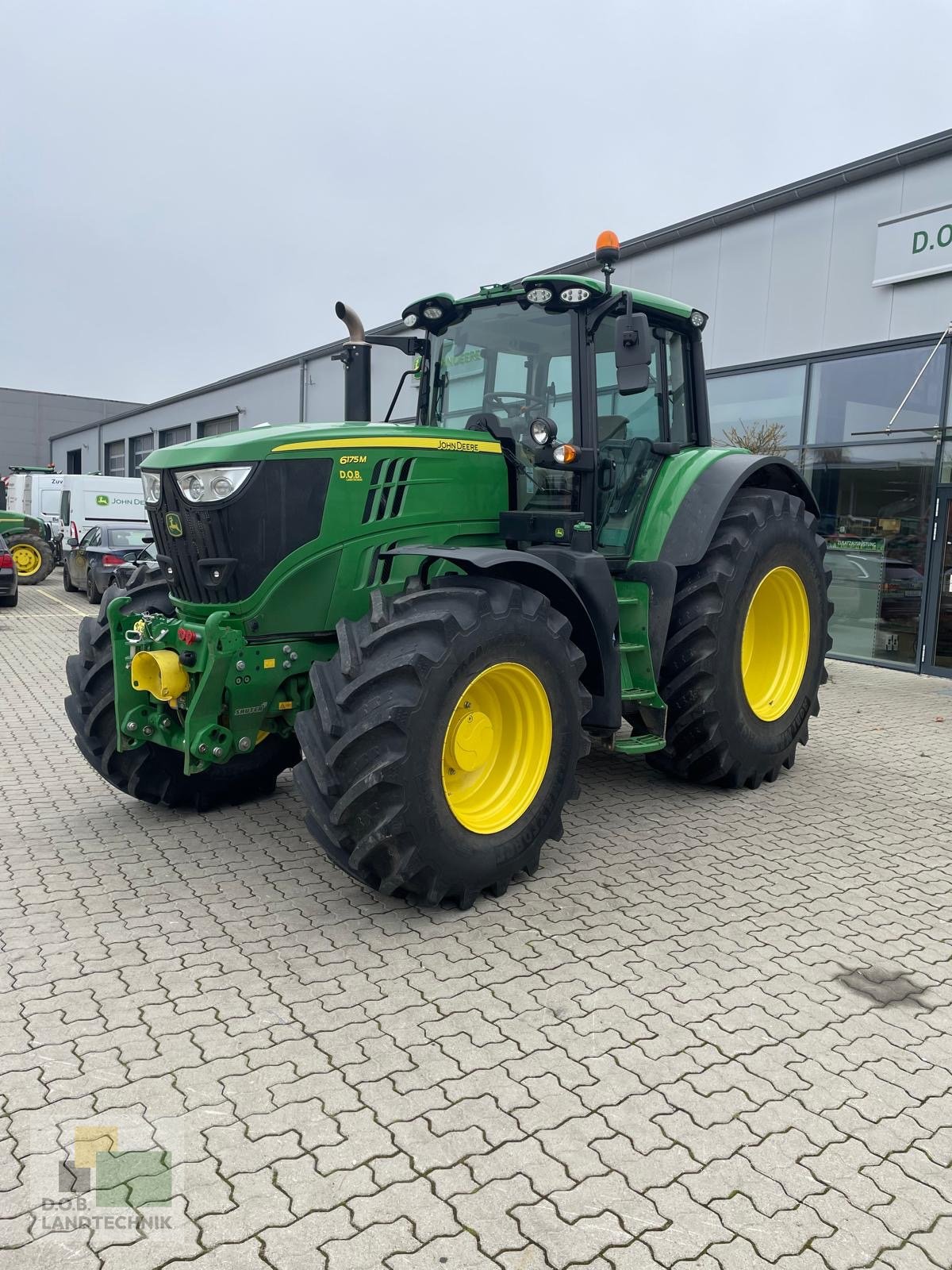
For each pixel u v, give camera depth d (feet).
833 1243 6.93
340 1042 9.30
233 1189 7.29
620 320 13.47
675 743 17.01
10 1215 6.98
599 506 15.52
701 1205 7.25
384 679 11.19
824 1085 8.82
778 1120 8.30
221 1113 8.18
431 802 11.39
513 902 12.69
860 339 31.89
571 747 13.20
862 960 11.30
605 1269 6.62
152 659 12.80
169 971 10.65
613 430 15.92
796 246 33.58
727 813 16.67
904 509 31.86
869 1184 7.54
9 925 11.73
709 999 10.31
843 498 33.58
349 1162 7.61
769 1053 9.30
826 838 15.47
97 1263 6.56
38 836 14.93
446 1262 6.64
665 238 37.73
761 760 17.56
